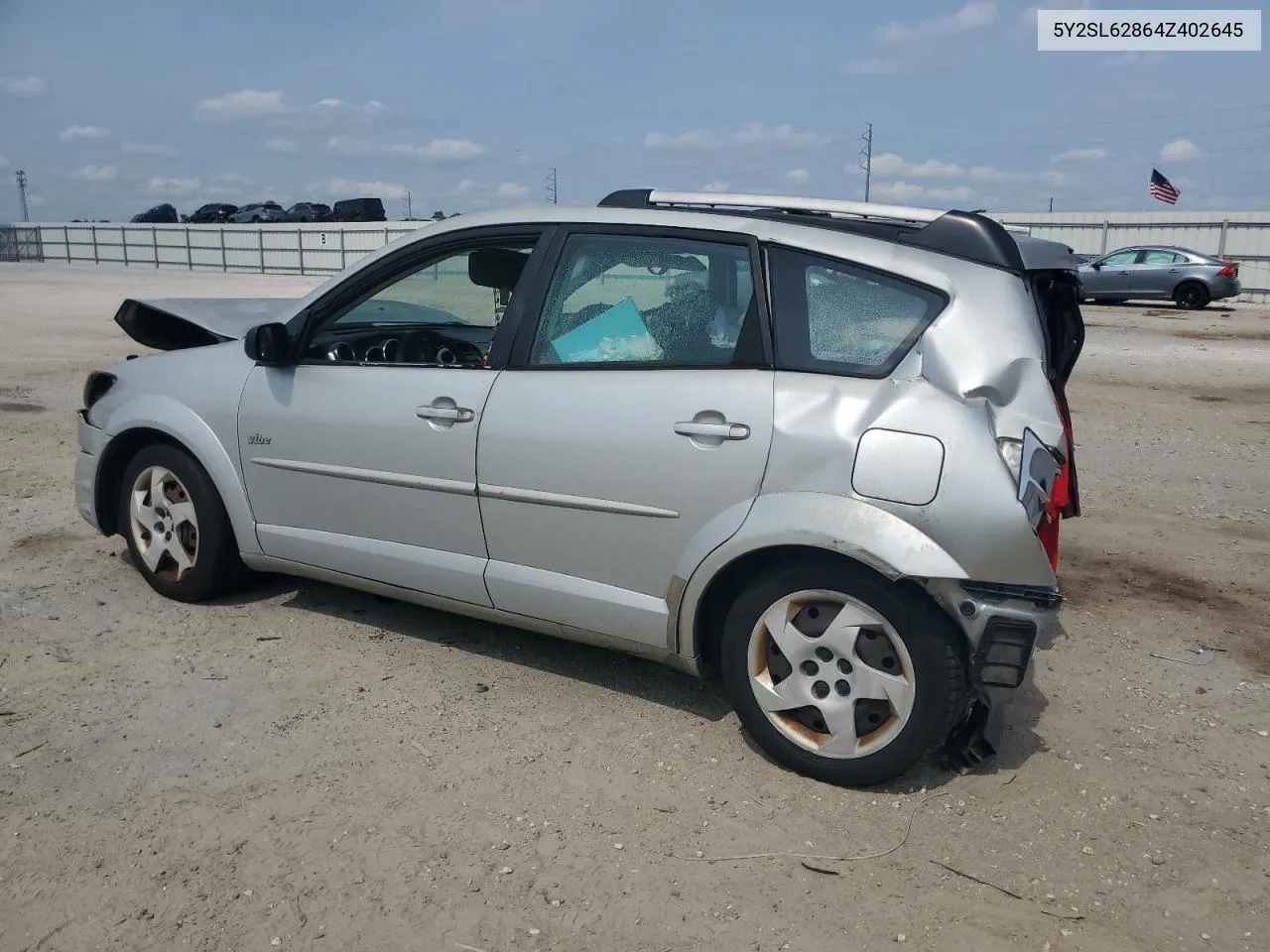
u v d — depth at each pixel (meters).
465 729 3.73
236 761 3.46
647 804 3.27
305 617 4.71
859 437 3.21
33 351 14.03
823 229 3.57
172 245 55.09
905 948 2.66
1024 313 3.34
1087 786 3.46
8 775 3.33
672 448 3.49
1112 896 2.88
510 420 3.81
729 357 3.50
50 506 6.37
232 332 5.07
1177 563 5.84
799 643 3.37
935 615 3.20
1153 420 10.38
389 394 4.11
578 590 3.76
